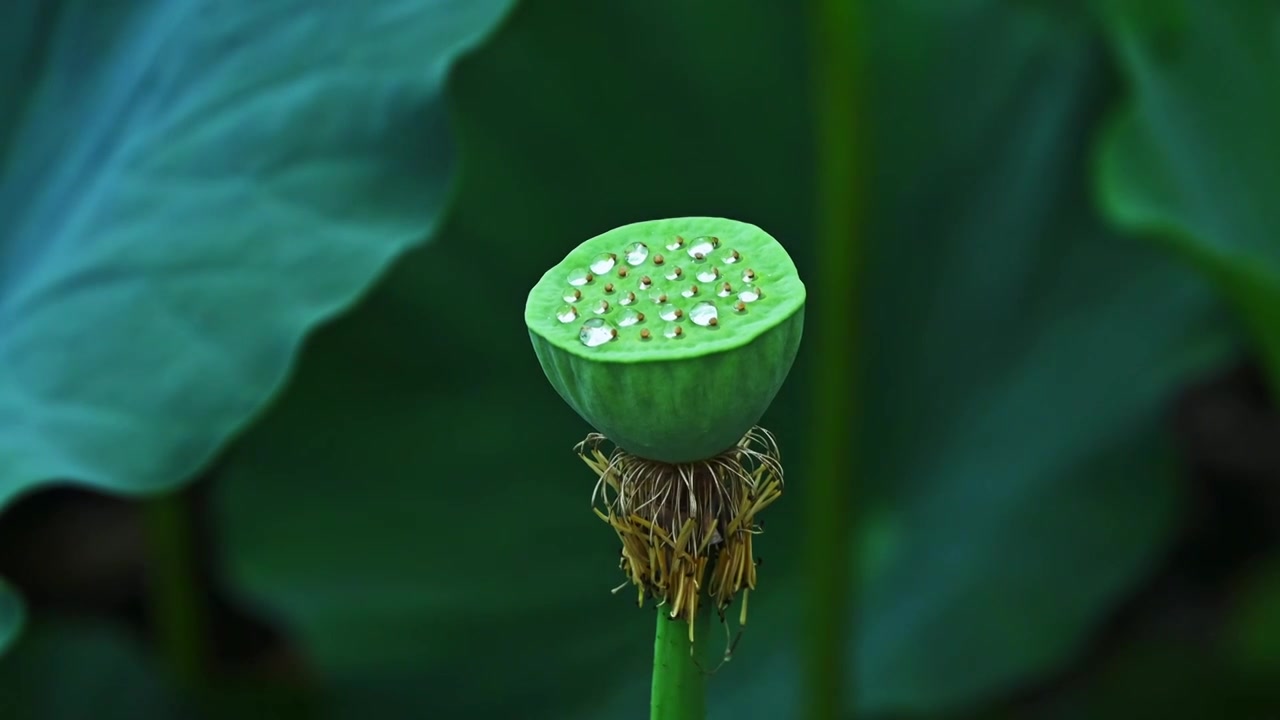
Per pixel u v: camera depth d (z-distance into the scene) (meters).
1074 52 2.18
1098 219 2.15
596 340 1.03
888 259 2.18
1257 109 1.98
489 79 2.06
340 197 1.38
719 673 2.11
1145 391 2.10
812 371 2.16
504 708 2.11
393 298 2.04
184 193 1.40
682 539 1.06
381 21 1.42
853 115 1.71
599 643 2.11
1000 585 2.12
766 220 2.14
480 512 2.10
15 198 1.50
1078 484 2.12
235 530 2.09
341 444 2.08
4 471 1.32
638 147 2.09
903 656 2.13
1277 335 1.71
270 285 1.36
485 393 2.08
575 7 2.05
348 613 2.09
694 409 1.03
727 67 2.08
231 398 1.34
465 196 2.05
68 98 1.53
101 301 1.38
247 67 1.42
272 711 2.16
